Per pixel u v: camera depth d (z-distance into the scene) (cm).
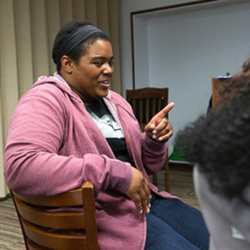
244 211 46
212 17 430
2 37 345
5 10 345
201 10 435
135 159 129
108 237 108
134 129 132
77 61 118
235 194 45
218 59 433
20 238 261
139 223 111
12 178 95
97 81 119
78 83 121
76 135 110
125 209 111
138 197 102
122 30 477
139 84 479
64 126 108
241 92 54
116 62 467
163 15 462
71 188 92
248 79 66
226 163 45
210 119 50
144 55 480
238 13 412
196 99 454
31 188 94
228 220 48
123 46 479
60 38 120
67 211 92
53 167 92
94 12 440
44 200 95
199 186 50
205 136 48
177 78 465
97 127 115
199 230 124
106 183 97
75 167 93
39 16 381
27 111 102
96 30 119
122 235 108
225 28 423
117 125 127
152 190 136
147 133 131
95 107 126
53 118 104
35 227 102
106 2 450
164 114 132
